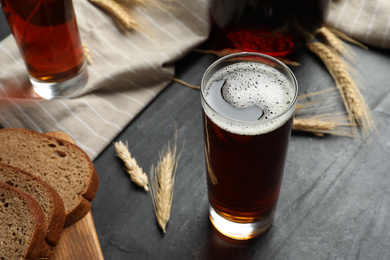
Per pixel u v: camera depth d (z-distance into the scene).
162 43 0.75
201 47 0.76
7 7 0.63
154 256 0.61
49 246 0.58
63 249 0.59
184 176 0.66
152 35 0.76
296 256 0.60
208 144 0.53
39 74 0.68
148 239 0.62
